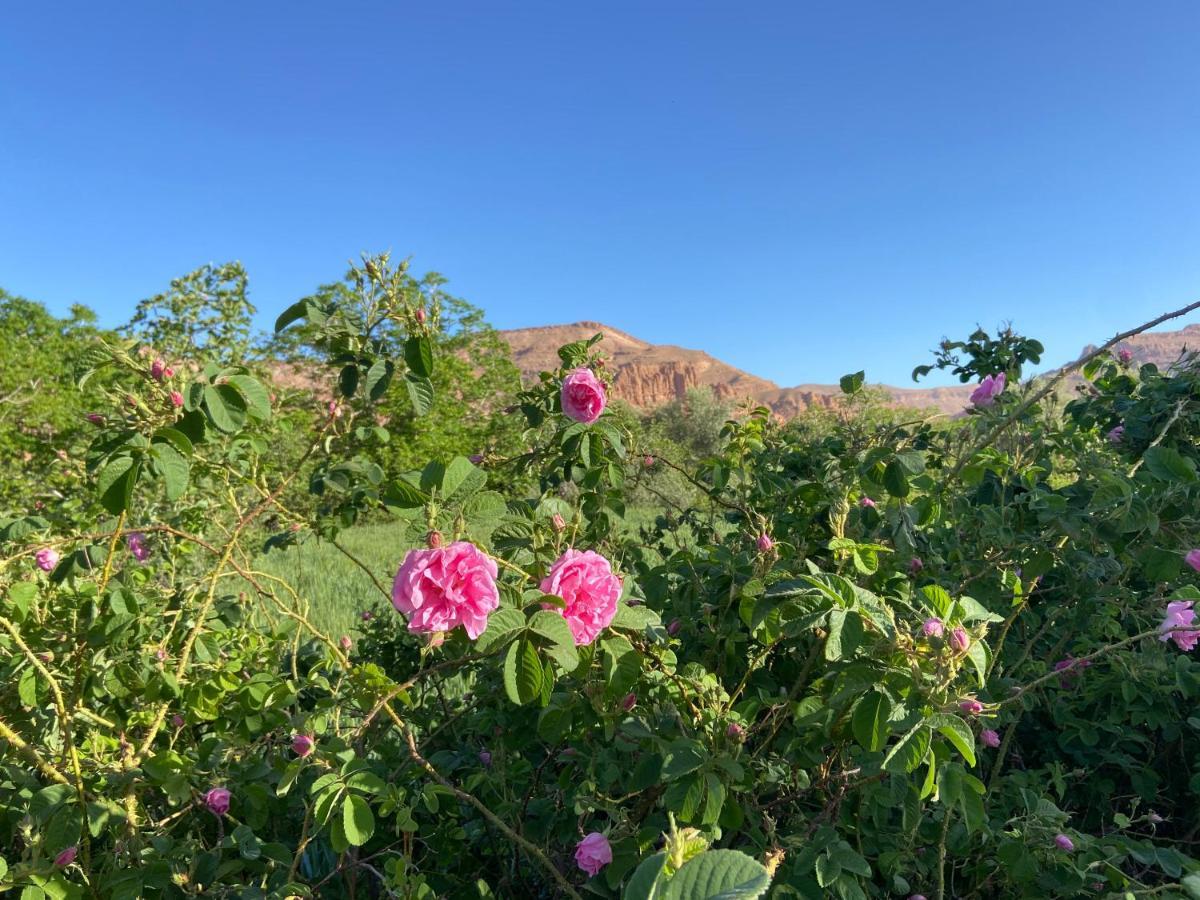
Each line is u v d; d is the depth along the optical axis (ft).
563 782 6.44
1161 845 7.99
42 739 6.49
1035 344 12.14
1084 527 7.22
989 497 8.58
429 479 5.05
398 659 10.08
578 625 4.72
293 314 6.18
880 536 7.68
